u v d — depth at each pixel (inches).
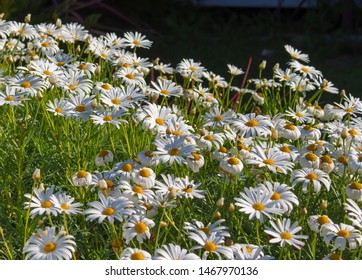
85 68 231.0
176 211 181.5
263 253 161.2
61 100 198.7
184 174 189.5
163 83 219.5
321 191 182.4
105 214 152.4
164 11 554.6
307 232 170.6
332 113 221.8
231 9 598.2
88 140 199.9
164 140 174.4
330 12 549.0
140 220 153.0
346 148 196.2
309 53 493.0
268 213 162.7
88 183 167.3
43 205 156.5
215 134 197.6
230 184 186.4
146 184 163.9
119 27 526.9
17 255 172.2
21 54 254.8
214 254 161.9
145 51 479.8
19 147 195.6
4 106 211.2
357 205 163.6
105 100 195.6
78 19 420.5
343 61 481.1
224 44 510.6
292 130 193.2
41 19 351.6
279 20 554.9
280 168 177.0
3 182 190.5
